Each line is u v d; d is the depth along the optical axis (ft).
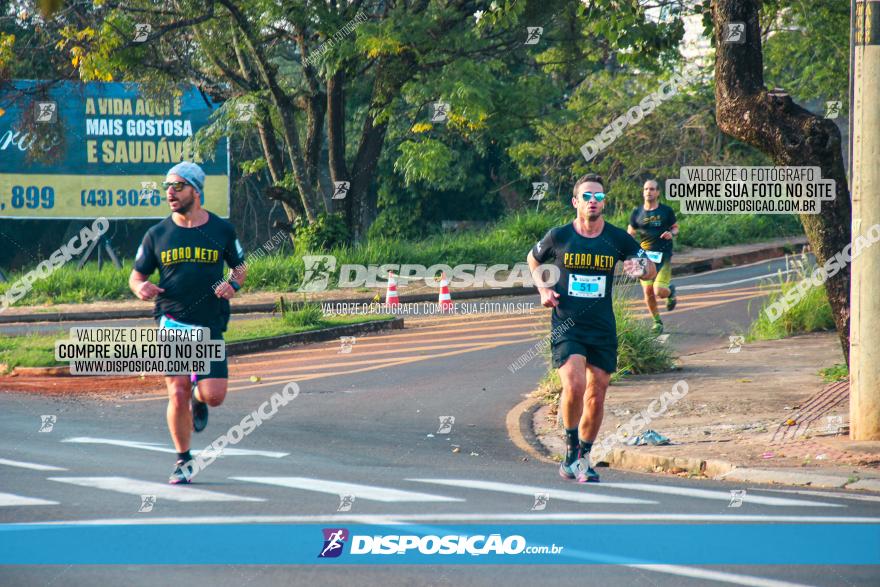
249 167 212.02
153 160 212.02
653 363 86.53
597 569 32.60
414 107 207.51
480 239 199.72
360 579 31.63
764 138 65.36
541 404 78.79
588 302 49.93
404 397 82.23
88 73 169.07
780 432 61.16
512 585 30.96
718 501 43.62
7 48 164.04
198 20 170.71
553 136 238.68
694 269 179.11
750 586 30.68
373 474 51.85
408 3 180.45
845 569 32.40
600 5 89.61
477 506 42.27
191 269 48.37
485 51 182.50
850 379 58.13
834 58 214.90
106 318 144.97
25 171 206.49
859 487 47.52
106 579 31.50
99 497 44.47
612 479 50.80
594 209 49.11
